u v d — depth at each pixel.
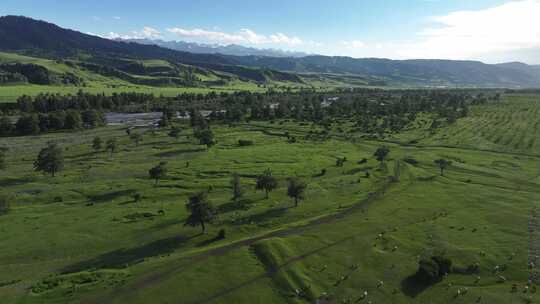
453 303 64.31
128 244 89.81
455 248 83.00
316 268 75.19
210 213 94.81
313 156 176.88
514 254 80.12
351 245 85.00
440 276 72.06
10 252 84.88
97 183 134.38
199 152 184.12
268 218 104.06
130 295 66.75
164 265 77.00
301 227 96.00
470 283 70.31
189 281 70.81
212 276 72.62
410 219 100.44
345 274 73.06
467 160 166.12
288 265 75.88
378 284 69.50
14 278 74.44
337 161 162.50
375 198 118.56
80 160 167.88
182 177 142.62
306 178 142.38
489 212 105.06
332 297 66.12
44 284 70.81
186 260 78.94
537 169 152.25
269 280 71.25
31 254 84.38
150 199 120.19
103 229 97.06
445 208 108.44
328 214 105.62
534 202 113.25
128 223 100.88
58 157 143.38
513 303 63.78
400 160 167.50
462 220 99.38
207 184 134.38
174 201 118.81
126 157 173.88
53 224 99.94
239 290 68.00
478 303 64.12
